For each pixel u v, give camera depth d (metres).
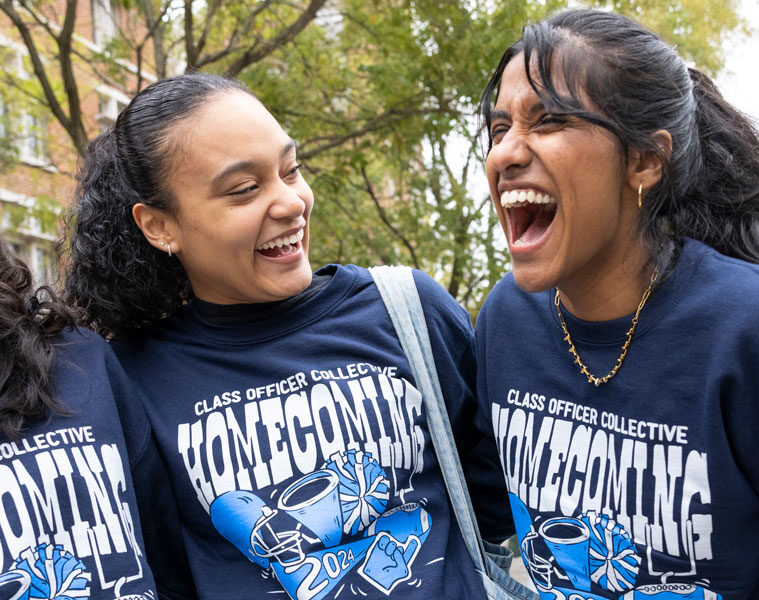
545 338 1.68
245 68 7.44
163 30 6.93
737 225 1.62
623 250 1.55
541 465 1.64
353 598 1.68
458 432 1.97
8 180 9.38
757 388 1.43
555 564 1.62
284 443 1.75
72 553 1.52
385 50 7.32
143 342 1.93
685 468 1.48
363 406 1.78
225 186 1.73
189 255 1.83
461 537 1.83
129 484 1.65
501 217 1.59
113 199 1.91
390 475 1.76
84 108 10.07
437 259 8.09
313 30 7.59
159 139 1.77
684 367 1.49
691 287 1.52
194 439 1.77
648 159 1.51
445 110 7.30
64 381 1.66
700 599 1.50
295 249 1.83
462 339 1.97
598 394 1.58
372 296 1.92
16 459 1.54
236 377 1.82
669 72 1.50
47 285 1.73
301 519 1.70
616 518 1.54
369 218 8.55
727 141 1.62
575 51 1.46
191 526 1.80
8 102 8.12
